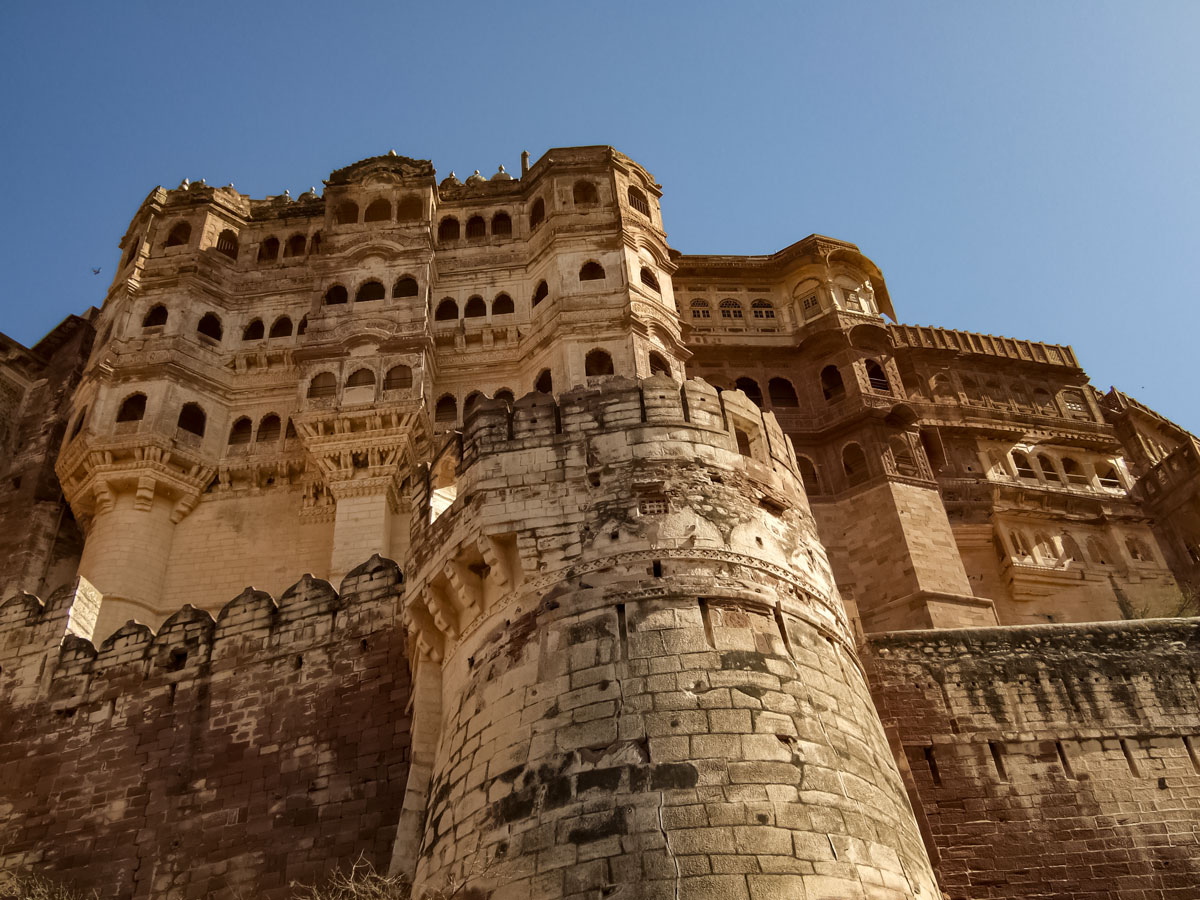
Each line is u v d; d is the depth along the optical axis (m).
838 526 46.84
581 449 20.58
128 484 43.09
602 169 53.06
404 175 52.97
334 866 21.16
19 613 28.98
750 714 16.73
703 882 14.66
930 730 23.31
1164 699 23.69
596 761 16.27
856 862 15.55
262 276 51.75
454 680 19.84
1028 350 56.59
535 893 15.16
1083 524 50.56
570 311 46.34
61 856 23.11
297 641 25.08
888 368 51.44
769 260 56.09
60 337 55.53
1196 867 21.23
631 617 17.97
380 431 42.88
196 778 23.53
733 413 21.72
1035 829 21.86
